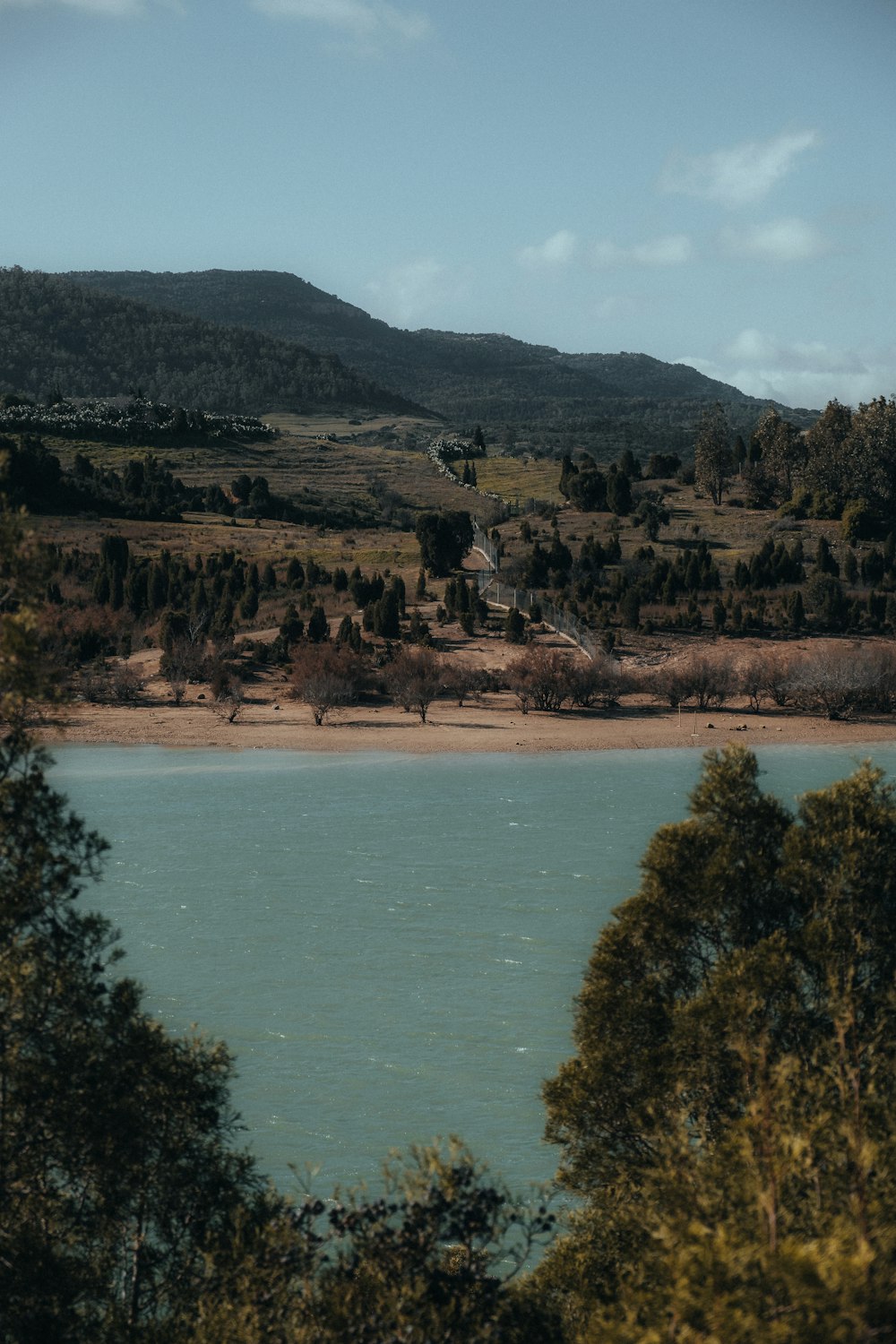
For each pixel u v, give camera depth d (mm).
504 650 107250
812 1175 11914
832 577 122500
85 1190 15328
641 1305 10297
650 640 110312
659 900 18641
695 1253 10133
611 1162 17266
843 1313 9062
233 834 54312
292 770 72188
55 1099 14281
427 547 132625
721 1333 9203
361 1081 29250
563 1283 15594
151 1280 15672
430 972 36375
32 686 14625
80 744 80688
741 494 186250
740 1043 13820
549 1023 32719
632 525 161375
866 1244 9648
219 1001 33969
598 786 67188
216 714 90125
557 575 126500
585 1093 17484
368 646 105938
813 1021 16547
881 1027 15844
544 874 47406
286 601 122625
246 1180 16750
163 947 38344
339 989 34938
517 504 189875
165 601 118062
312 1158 25562
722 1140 15023
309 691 88188
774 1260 9617
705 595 123688
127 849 51406
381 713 92438
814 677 94188
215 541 155250
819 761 76250
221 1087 16859
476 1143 26469
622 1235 15719
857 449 166750
